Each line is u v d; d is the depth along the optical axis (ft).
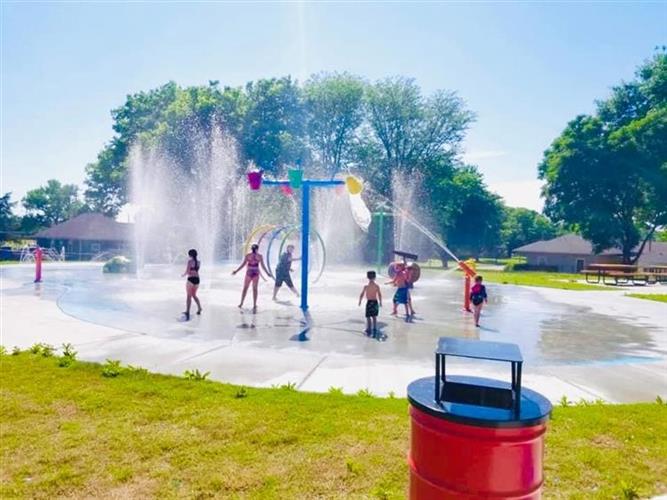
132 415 17.16
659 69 158.20
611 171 151.64
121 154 189.67
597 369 25.02
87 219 195.31
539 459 7.73
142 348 27.37
